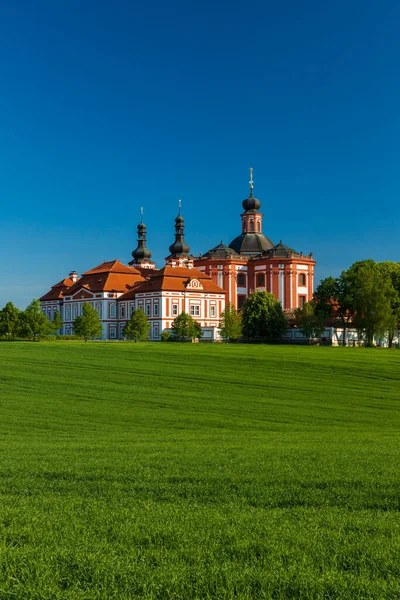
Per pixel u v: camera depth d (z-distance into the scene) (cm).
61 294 17662
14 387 5919
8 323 14100
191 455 2258
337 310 14062
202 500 1566
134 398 5325
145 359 8569
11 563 1089
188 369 7512
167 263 19875
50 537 1223
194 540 1205
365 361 8344
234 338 14225
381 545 1167
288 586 991
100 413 4494
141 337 13788
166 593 977
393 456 2238
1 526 1300
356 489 1659
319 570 1055
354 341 13700
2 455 2291
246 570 1046
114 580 1020
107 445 2677
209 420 4191
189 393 5666
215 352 9662
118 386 6075
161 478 1802
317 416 4462
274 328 14175
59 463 2053
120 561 1094
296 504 1534
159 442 2858
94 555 1116
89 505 1490
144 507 1469
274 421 4212
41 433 3559
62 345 10875
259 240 18800
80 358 8612
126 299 15700
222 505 1502
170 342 13138
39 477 1838
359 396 5581
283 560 1101
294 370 7444
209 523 1315
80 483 1747
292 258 16838
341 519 1358
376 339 13312
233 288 17312
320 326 13175
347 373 7181
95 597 964
